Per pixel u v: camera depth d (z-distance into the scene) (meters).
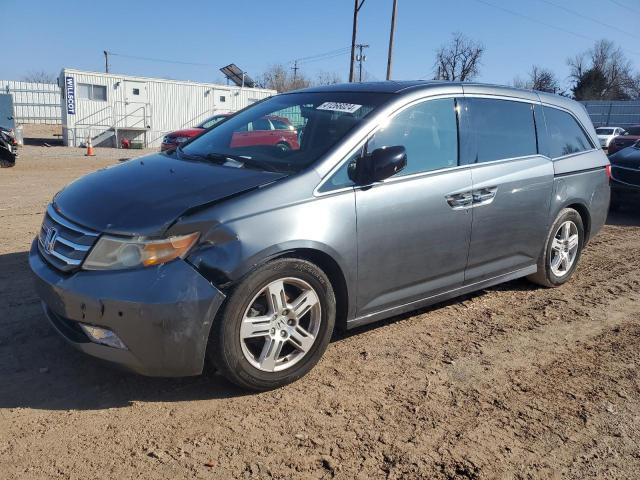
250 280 3.09
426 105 4.10
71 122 27.27
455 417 3.18
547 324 4.57
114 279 2.91
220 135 4.36
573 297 5.24
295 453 2.80
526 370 3.78
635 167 9.07
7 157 15.10
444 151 4.12
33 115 38.69
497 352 4.02
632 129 22.44
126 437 2.86
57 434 2.86
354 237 3.50
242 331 3.13
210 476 2.61
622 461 2.87
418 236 3.85
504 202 4.44
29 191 10.52
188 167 3.70
